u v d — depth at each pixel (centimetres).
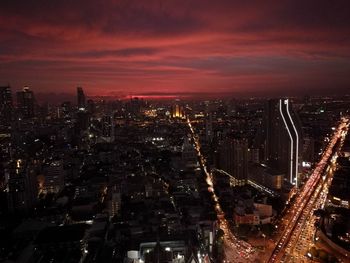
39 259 14500
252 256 15438
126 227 17700
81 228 16762
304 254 15275
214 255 15412
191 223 17912
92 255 15025
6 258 14838
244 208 19662
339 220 18038
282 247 16125
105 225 17838
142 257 14125
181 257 13825
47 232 16362
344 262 14250
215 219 18600
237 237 17450
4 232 18025
